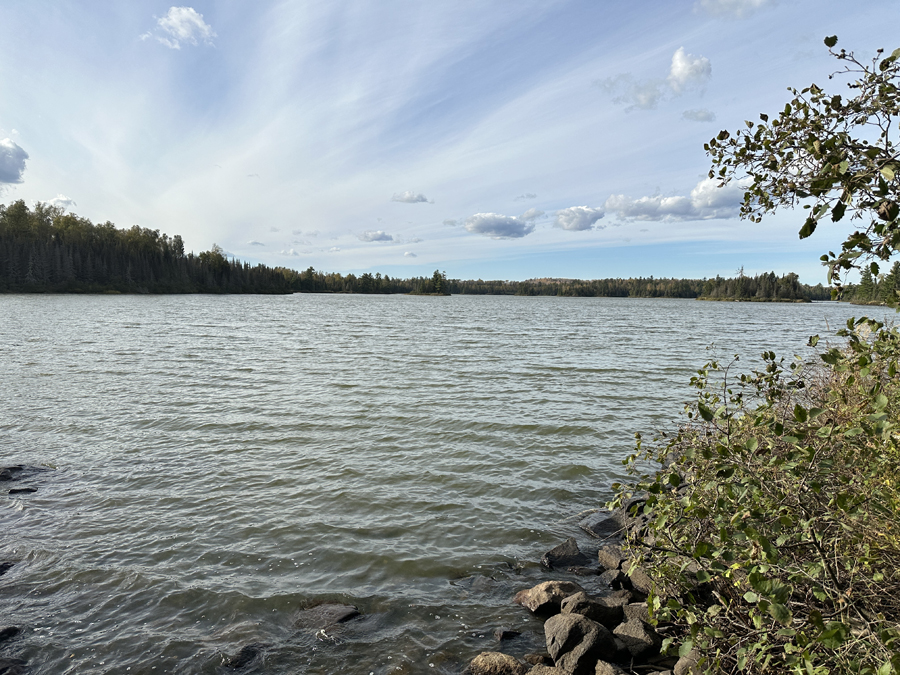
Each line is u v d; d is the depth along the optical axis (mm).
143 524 7328
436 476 9438
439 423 12883
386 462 10102
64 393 15312
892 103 2762
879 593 3223
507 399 15703
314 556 6609
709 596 4988
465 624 5410
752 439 3502
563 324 52781
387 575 6277
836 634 2654
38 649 4801
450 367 21969
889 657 2525
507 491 8875
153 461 9875
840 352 3479
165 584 5895
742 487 3469
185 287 136875
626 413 14211
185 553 6578
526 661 4863
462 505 8281
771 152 3436
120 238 131000
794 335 40312
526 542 7211
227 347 27969
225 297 132875
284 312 69812
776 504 3494
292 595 5781
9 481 8719
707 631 3477
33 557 6383
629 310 96938
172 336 32875
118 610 5414
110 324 40312
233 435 11648
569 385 18109
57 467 9453
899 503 3273
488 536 7332
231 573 6168
